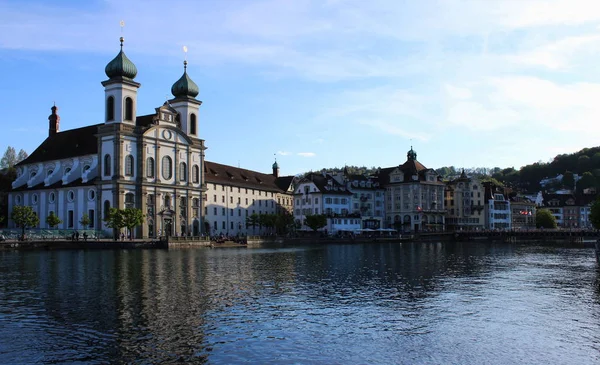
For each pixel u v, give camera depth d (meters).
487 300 37.94
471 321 30.95
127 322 30.03
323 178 188.75
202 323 29.95
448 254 90.94
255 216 166.50
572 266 65.31
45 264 64.75
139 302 36.25
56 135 160.38
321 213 179.38
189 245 114.50
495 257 82.75
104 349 24.67
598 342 26.42
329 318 31.50
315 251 101.06
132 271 56.16
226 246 123.69
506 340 26.75
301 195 185.75
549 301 37.59
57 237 114.00
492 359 23.72
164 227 139.38
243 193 175.25
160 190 138.25
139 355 23.83
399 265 66.19
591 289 43.72
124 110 132.62
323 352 24.55
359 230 165.38
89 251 96.50
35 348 24.78
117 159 129.75
